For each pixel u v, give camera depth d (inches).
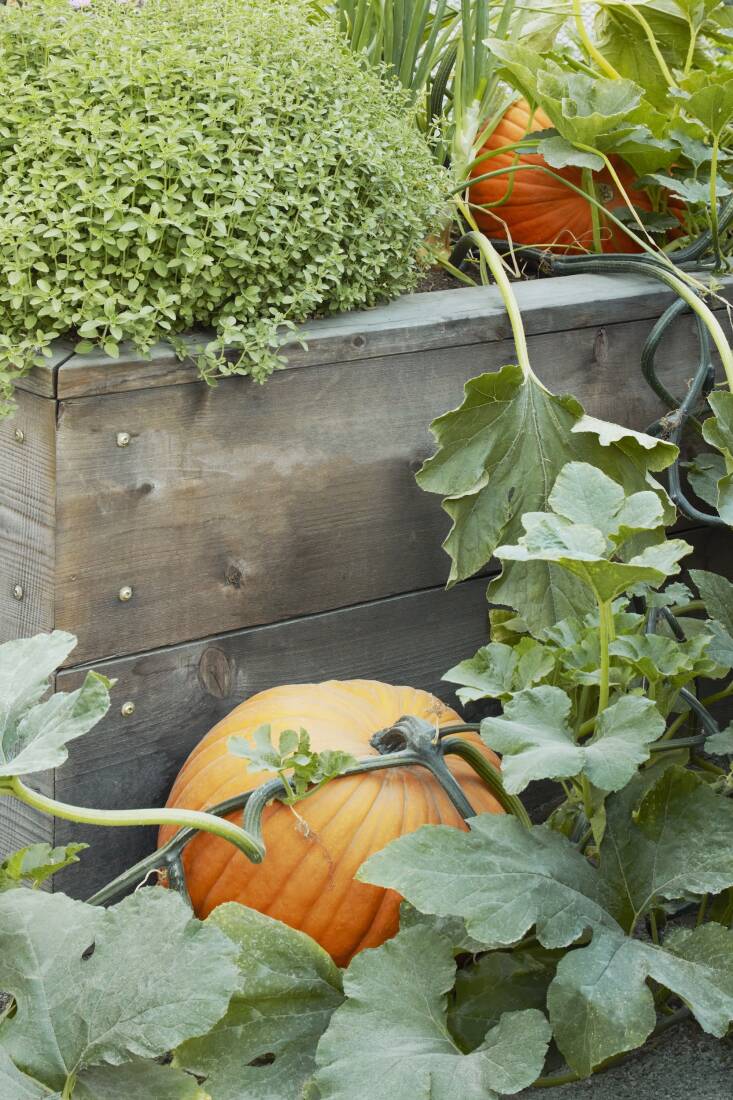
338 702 61.2
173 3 65.1
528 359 70.4
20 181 58.6
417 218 69.1
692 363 79.4
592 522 51.2
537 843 51.6
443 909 47.8
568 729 51.2
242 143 60.0
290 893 55.2
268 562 64.2
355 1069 45.0
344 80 67.2
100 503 57.5
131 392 57.1
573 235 85.3
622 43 92.4
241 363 59.6
